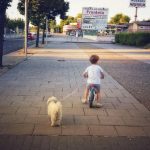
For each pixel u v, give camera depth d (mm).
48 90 10156
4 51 29516
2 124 6418
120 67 18219
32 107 7820
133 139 5668
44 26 45281
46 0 31609
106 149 5191
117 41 61812
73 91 10062
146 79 13477
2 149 5141
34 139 5594
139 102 8742
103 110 7695
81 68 16641
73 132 5988
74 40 74375
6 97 8953
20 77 12875
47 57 23516
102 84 11742
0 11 15898
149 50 38688
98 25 73375
